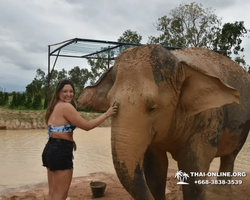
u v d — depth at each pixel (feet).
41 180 22.17
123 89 9.54
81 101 12.77
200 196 11.71
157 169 13.79
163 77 9.93
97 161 29.27
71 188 19.10
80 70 152.97
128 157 8.95
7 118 62.80
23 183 21.22
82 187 19.26
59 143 10.79
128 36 91.40
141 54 10.01
